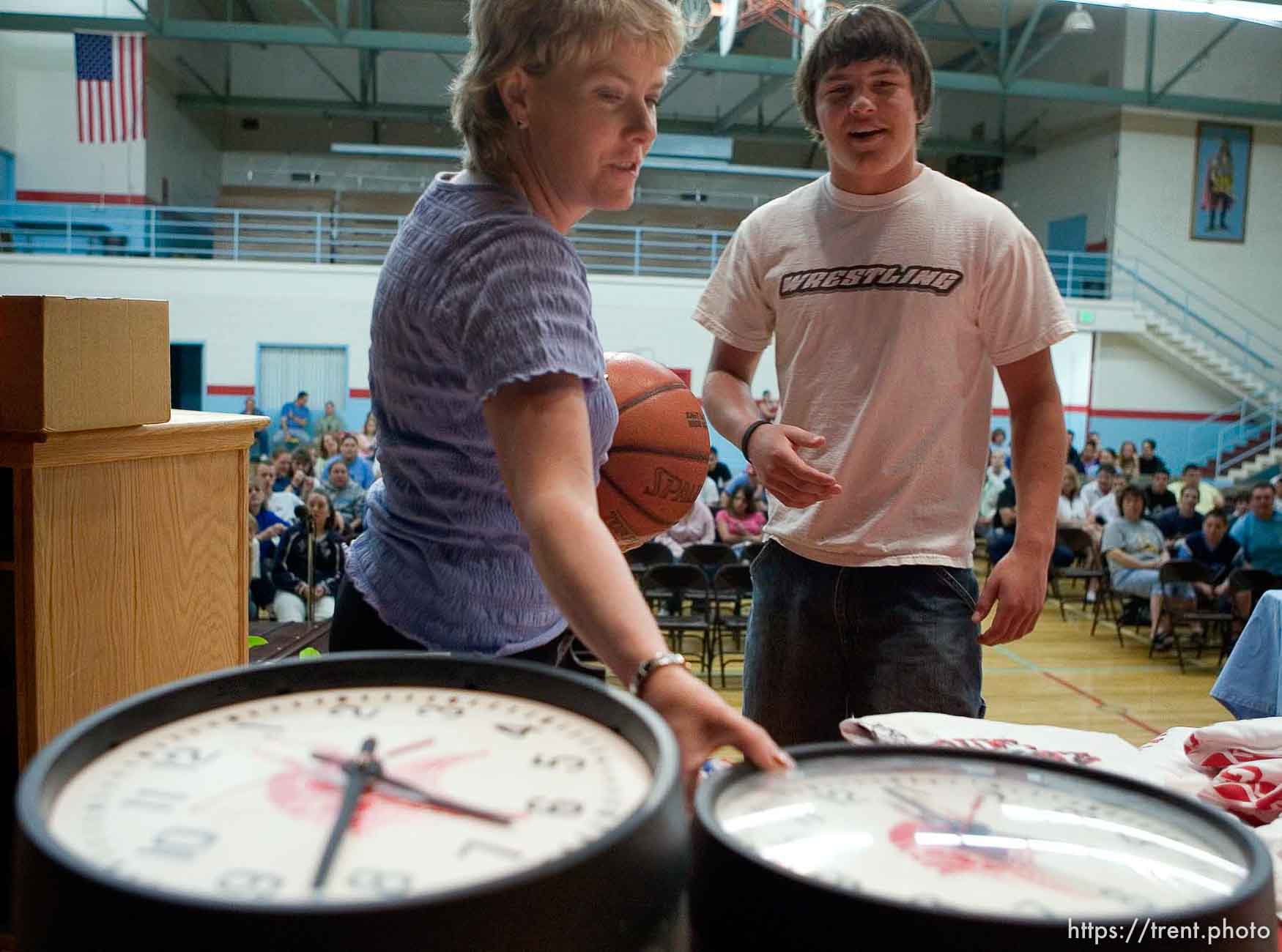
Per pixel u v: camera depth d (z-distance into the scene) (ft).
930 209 4.97
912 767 1.63
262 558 19.93
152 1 47.06
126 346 4.03
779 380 5.42
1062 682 21.63
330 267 39.63
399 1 57.82
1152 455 43.06
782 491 4.77
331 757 1.43
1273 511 24.91
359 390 40.04
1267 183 53.21
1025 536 4.89
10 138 47.32
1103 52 53.88
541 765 1.42
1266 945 1.26
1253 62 52.26
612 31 2.47
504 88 2.61
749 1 38.73
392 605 3.03
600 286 41.75
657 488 4.07
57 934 1.09
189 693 1.53
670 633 23.34
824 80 4.86
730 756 3.75
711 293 5.67
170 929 1.04
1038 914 1.23
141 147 48.14
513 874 1.11
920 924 1.16
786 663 5.21
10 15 41.65
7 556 3.89
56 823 1.23
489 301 2.36
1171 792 1.49
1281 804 2.91
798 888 1.22
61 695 3.91
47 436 3.69
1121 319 48.78
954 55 64.13
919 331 4.93
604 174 2.66
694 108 62.80
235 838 1.23
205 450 4.53
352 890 1.13
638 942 1.23
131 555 4.19
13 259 38.50
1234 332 53.26
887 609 4.98
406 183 61.87
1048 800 1.55
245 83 59.98
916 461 4.97
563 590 1.99
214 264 39.27
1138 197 52.85
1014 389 5.15
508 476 2.22
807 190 5.37
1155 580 24.86
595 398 2.81
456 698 1.64
